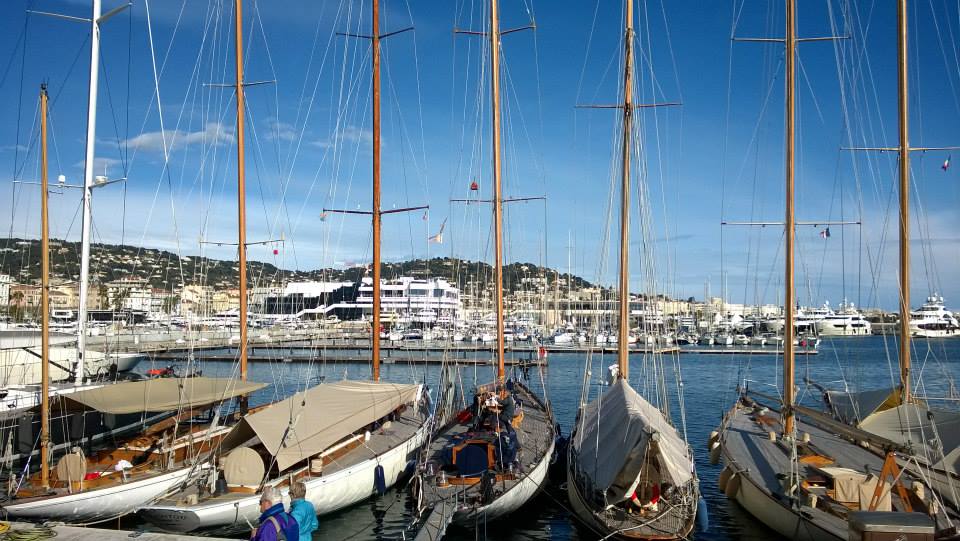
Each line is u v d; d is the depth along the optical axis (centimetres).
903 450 1366
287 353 7531
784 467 1762
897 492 1472
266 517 973
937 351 10050
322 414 1869
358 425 1878
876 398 2127
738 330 13025
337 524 1780
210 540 1238
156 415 2469
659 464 1502
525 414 2492
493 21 2945
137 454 1839
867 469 1584
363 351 7988
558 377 5781
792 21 2058
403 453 2055
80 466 1590
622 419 1650
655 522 1469
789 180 2048
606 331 8606
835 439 2034
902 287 2116
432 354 7825
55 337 2823
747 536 1680
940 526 1314
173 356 5628
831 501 1488
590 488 1612
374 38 2708
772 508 1555
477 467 1777
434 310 10712
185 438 1888
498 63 2955
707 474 2383
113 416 2166
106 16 2525
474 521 1603
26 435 1852
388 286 11356
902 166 2142
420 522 1602
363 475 1838
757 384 5359
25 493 1541
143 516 1509
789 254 2034
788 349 2008
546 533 1748
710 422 3531
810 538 1419
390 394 2169
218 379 2264
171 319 7144
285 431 1708
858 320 12588
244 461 1617
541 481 1850
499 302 2867
